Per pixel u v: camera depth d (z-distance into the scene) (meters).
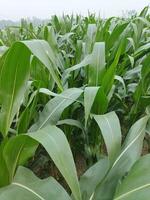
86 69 0.85
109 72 0.64
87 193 0.47
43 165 0.79
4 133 0.45
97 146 0.72
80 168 0.90
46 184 0.42
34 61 0.72
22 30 1.71
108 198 0.44
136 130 0.53
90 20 1.64
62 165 0.36
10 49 0.39
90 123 0.70
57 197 0.40
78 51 1.02
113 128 0.49
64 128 0.74
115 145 0.47
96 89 0.57
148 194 0.36
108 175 0.47
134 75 0.94
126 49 1.08
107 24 1.22
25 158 0.46
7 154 0.41
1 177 0.44
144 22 1.17
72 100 0.62
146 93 0.81
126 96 0.89
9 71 0.42
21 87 0.43
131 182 0.38
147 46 0.92
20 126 0.54
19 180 0.42
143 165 0.41
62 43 1.30
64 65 0.98
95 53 0.70
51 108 0.64
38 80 0.68
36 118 0.68
